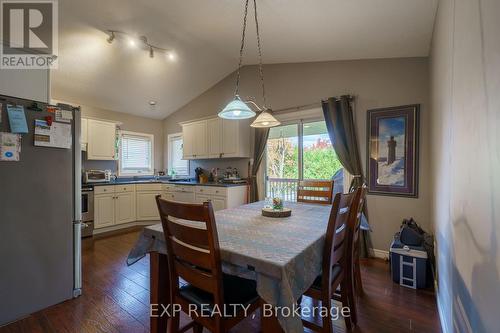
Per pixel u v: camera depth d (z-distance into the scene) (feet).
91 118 14.06
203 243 3.61
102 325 5.77
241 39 10.43
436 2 6.13
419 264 7.30
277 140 13.07
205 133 14.85
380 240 9.85
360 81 10.34
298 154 12.28
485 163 2.72
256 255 3.61
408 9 6.57
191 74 14.10
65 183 6.85
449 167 4.85
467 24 3.46
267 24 8.64
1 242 5.79
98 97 14.23
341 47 9.47
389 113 9.63
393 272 7.75
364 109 10.22
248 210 7.18
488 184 2.63
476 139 3.06
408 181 9.22
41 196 6.40
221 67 13.98
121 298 6.95
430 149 8.30
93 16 9.06
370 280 7.93
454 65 4.33
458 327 4.08
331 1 6.67
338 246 5.03
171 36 10.59
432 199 7.96
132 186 14.92
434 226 7.36
